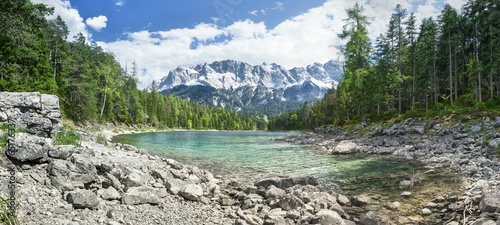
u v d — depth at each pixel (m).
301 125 140.12
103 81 66.25
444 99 52.22
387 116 46.91
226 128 193.38
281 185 10.43
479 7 49.19
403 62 55.06
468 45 56.59
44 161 7.52
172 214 7.11
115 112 73.75
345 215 7.28
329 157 20.89
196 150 26.06
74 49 62.75
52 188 6.69
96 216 6.04
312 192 9.29
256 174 14.08
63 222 5.20
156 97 117.38
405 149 22.59
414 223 6.62
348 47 46.41
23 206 5.42
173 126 131.62
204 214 7.43
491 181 8.97
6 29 20.81
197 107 189.75
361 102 52.88
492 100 45.16
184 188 8.98
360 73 48.97
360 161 18.12
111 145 18.84
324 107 102.31
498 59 45.00
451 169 12.93
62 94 50.28
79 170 7.61
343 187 10.86
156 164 12.62
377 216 7.27
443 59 56.41
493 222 5.48
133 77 87.62
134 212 6.78
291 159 19.80
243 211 7.70
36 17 21.38
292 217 7.05
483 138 18.94
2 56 30.16
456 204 7.64
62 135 11.20
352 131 44.97
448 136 26.20
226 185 11.52
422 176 11.85
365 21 43.88
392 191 9.85
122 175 9.23
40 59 38.25
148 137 47.12
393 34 50.06
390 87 48.88
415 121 36.31
